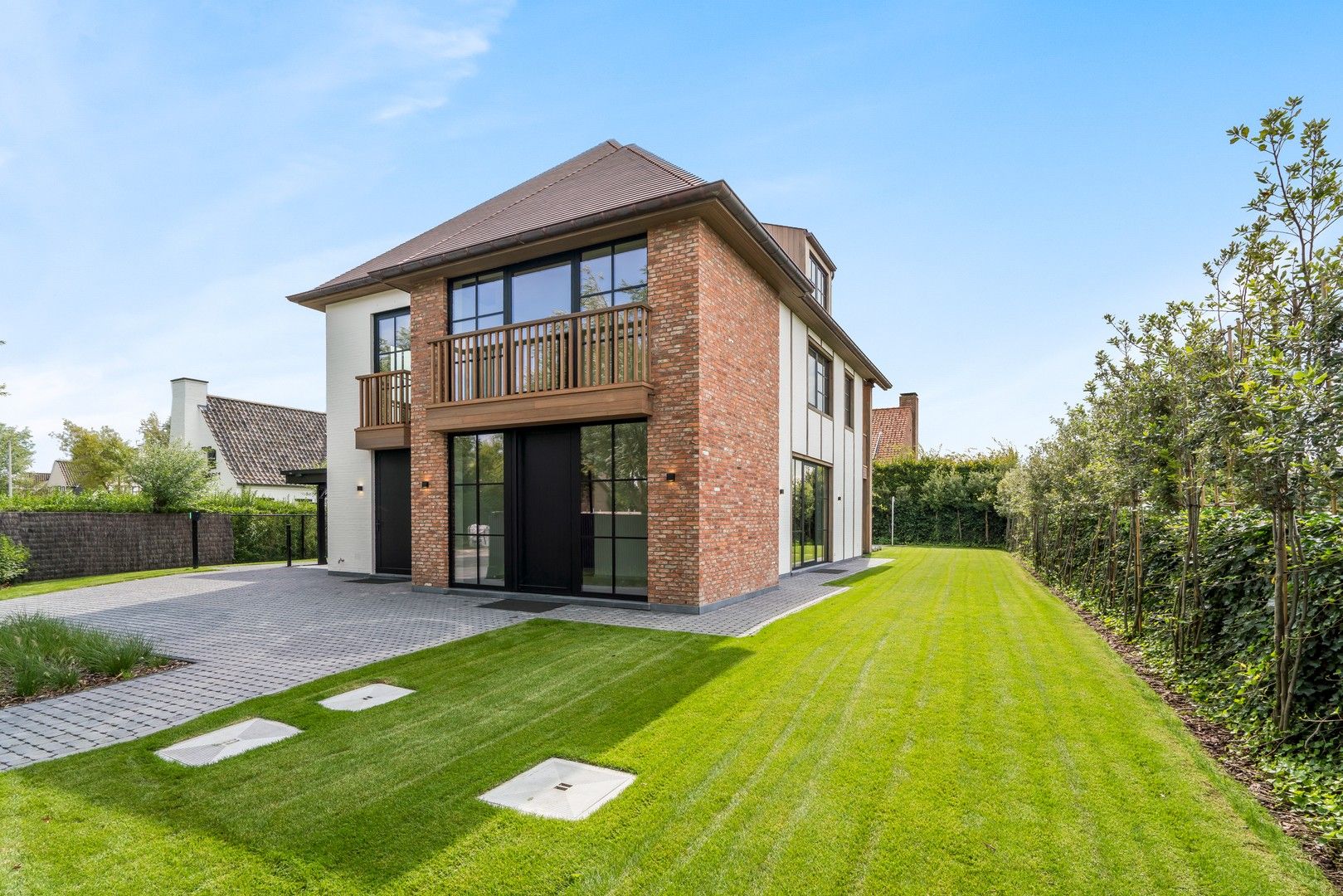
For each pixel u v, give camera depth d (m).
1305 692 3.59
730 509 9.72
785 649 6.54
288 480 15.85
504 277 10.57
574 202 10.66
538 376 9.80
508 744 4.12
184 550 16.84
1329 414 3.35
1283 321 4.20
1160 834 2.95
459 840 2.98
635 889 2.60
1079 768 3.64
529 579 10.22
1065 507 10.72
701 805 3.28
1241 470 4.14
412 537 11.28
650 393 9.01
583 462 9.88
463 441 10.94
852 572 14.27
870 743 4.05
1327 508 4.21
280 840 3.01
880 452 30.48
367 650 6.70
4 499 14.30
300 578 13.29
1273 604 4.14
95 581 13.05
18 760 3.97
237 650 6.70
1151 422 6.04
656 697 5.04
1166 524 6.53
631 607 9.17
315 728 4.47
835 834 2.99
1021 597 10.26
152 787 3.56
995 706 4.71
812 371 15.35
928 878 2.64
